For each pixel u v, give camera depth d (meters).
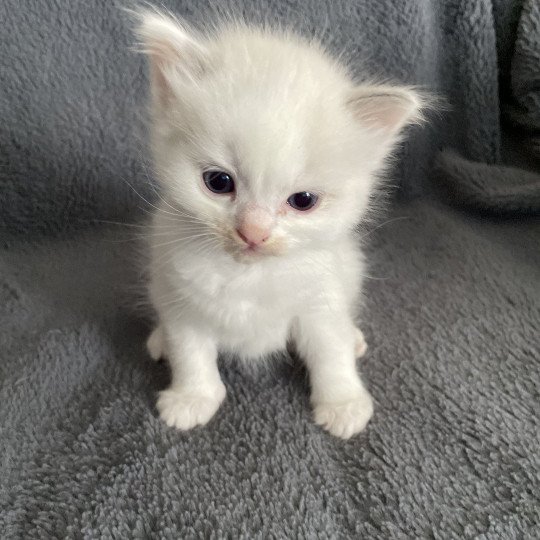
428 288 0.23
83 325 0.21
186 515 0.15
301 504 0.16
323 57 0.17
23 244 0.26
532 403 0.18
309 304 0.18
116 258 0.26
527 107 0.26
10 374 0.19
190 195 0.15
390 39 0.25
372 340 0.21
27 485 0.16
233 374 0.20
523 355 0.20
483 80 0.26
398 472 0.17
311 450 0.17
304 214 0.15
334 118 0.14
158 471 0.17
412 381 0.19
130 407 0.19
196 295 0.17
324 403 0.18
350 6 0.25
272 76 0.14
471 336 0.21
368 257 0.25
